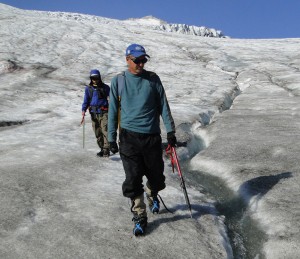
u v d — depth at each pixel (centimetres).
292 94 1828
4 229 451
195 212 509
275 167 689
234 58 3494
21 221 474
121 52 3481
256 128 1068
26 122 1350
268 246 429
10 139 1029
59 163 746
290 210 499
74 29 4269
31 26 4066
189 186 645
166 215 491
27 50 3109
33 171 683
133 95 416
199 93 1978
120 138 427
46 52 3131
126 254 399
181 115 1336
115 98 422
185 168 792
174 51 3741
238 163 740
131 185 429
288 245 418
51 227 458
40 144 935
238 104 1619
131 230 451
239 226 504
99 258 392
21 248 409
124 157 428
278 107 1455
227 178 679
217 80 2503
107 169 724
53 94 1917
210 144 938
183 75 2681
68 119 1351
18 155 817
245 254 436
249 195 578
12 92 1884
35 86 2088
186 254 402
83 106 808
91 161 773
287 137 923
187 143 994
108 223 469
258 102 1625
